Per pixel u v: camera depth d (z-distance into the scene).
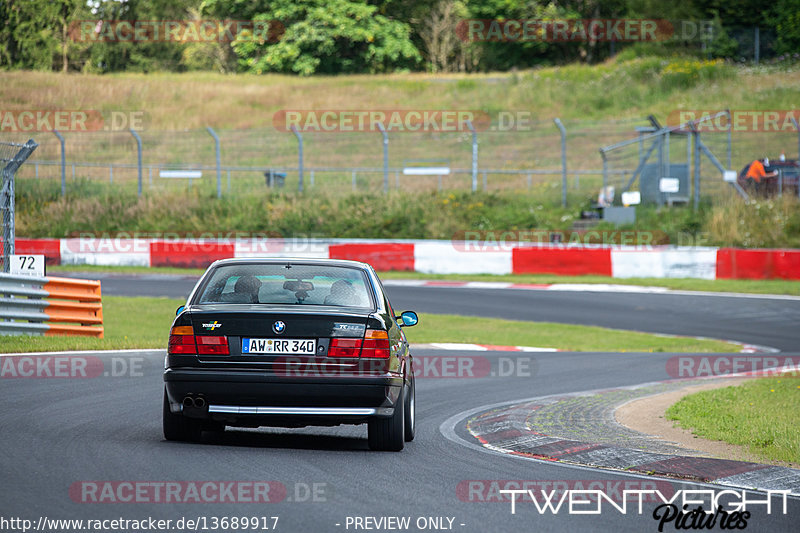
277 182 144.75
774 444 31.56
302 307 27.73
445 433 34.56
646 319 85.25
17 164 60.75
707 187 143.00
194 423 28.86
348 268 30.56
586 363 61.38
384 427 28.75
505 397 45.59
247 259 30.67
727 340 75.94
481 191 134.62
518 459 29.06
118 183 149.12
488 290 99.75
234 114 194.50
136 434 29.92
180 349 27.14
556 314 86.88
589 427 35.41
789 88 186.75
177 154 170.88
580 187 148.38
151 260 112.50
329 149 174.88
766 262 107.06
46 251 113.50
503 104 195.25
